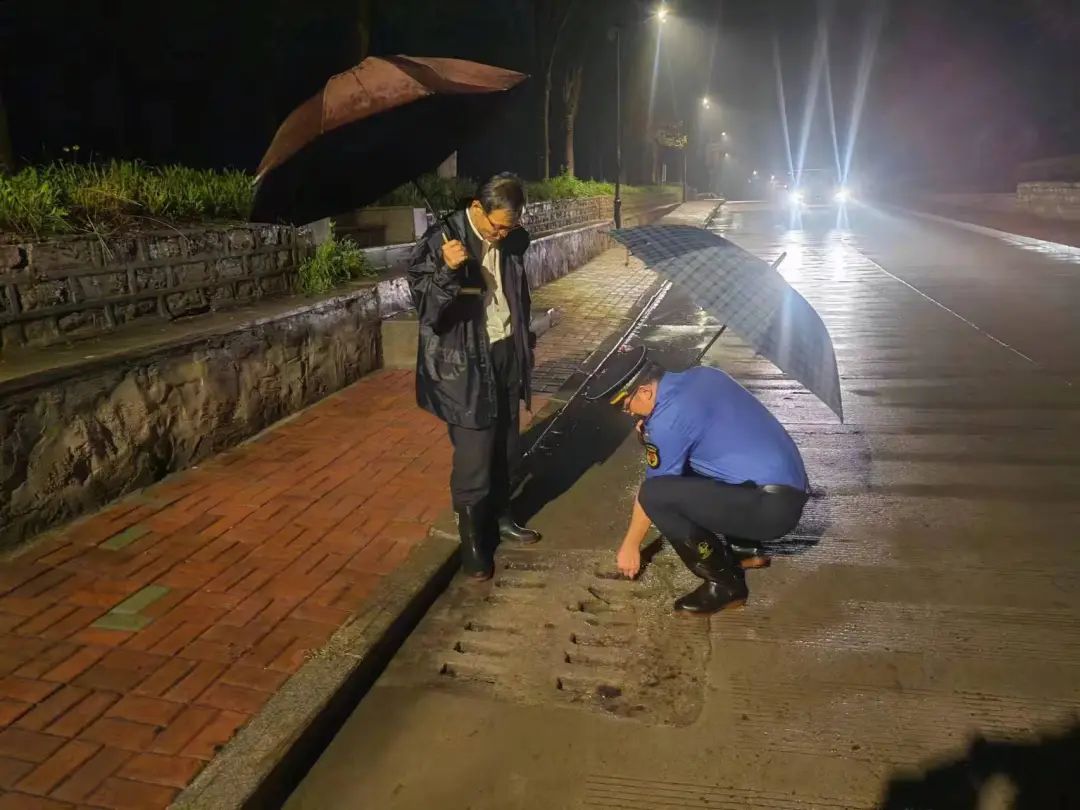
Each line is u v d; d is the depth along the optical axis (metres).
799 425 5.97
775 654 3.13
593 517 4.42
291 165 3.17
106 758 2.40
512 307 3.69
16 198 4.25
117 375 4.13
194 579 3.45
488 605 3.52
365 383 6.53
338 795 2.45
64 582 3.40
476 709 2.83
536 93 19.38
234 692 2.71
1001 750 2.59
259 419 5.30
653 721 2.76
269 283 6.05
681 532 3.31
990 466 5.04
